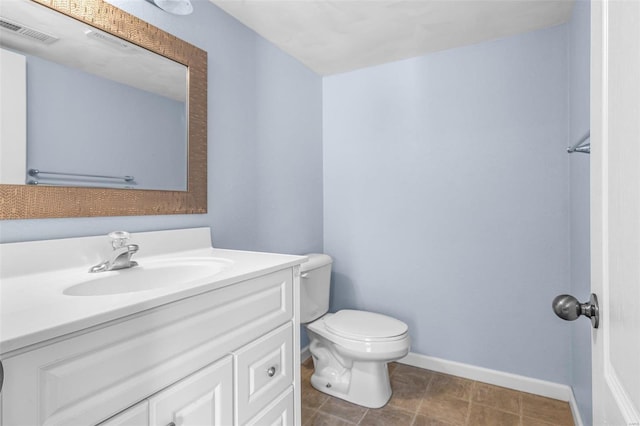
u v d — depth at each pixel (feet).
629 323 1.54
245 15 5.39
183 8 4.21
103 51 3.68
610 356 1.83
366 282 7.63
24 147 3.10
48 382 1.78
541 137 5.92
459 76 6.59
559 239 5.81
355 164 7.71
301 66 7.22
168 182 4.35
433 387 6.29
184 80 4.55
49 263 3.21
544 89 5.89
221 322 2.79
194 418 2.54
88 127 3.55
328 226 8.07
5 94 2.99
